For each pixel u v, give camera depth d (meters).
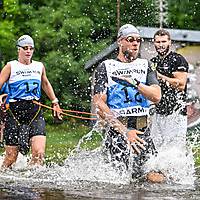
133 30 10.05
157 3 29.69
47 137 22.02
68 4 30.34
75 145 18.39
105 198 7.62
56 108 12.05
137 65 10.09
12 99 11.49
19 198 7.47
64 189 8.34
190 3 32.56
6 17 30.44
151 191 8.40
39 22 30.30
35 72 11.63
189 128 21.22
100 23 29.84
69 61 27.78
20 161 11.80
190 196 7.99
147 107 10.06
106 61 10.09
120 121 9.95
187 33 22.73
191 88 22.19
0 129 11.53
